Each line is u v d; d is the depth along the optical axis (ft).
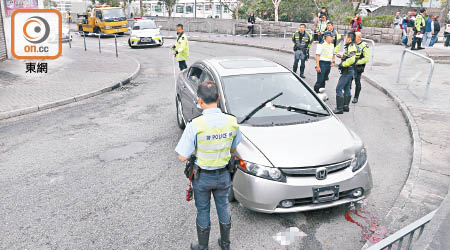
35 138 22.77
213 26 97.60
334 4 84.23
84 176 17.53
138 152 20.33
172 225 13.65
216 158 10.65
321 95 17.54
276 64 19.12
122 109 29.25
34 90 34.45
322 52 30.01
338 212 14.28
